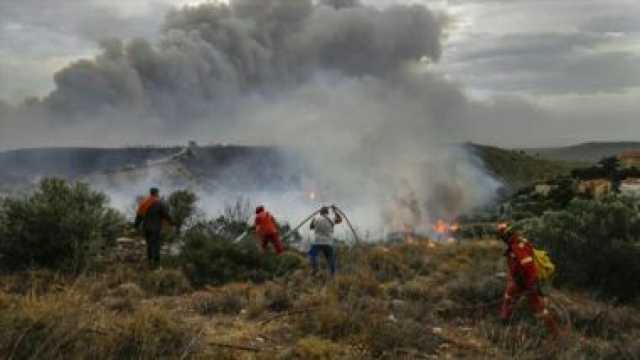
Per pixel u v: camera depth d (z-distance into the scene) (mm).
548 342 8227
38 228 13211
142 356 6035
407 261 15211
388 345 7836
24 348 5625
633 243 12508
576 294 12023
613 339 9203
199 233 15781
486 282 11367
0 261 13117
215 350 7098
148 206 14367
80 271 12492
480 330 9289
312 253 13922
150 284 11891
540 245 13188
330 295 10406
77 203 15406
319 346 7395
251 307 9867
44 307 6684
